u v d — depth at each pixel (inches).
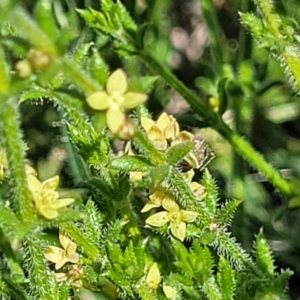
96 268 3.9
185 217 3.9
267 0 4.0
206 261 4.0
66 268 4.0
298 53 4.0
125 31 4.2
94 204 4.0
